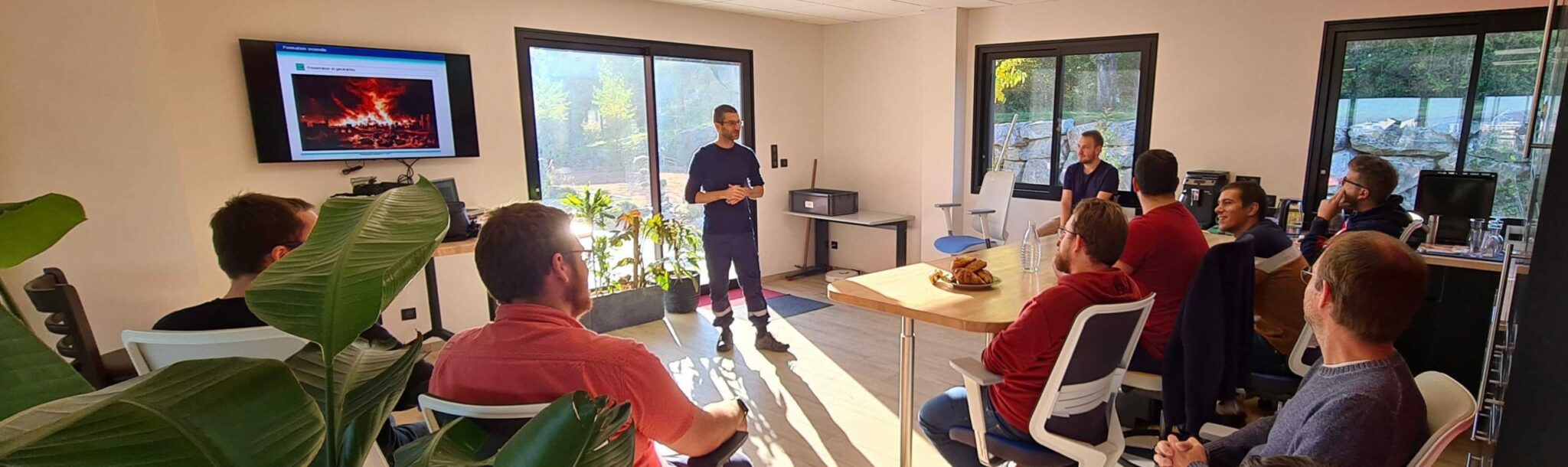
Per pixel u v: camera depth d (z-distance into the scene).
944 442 2.03
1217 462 1.46
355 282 0.56
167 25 2.93
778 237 5.71
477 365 1.16
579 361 1.15
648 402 1.21
